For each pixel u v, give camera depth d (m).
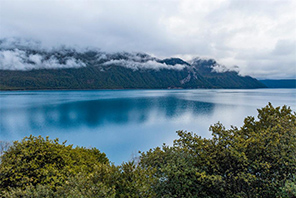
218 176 5.39
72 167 6.38
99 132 35.88
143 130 37.28
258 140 5.96
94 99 100.12
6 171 5.39
